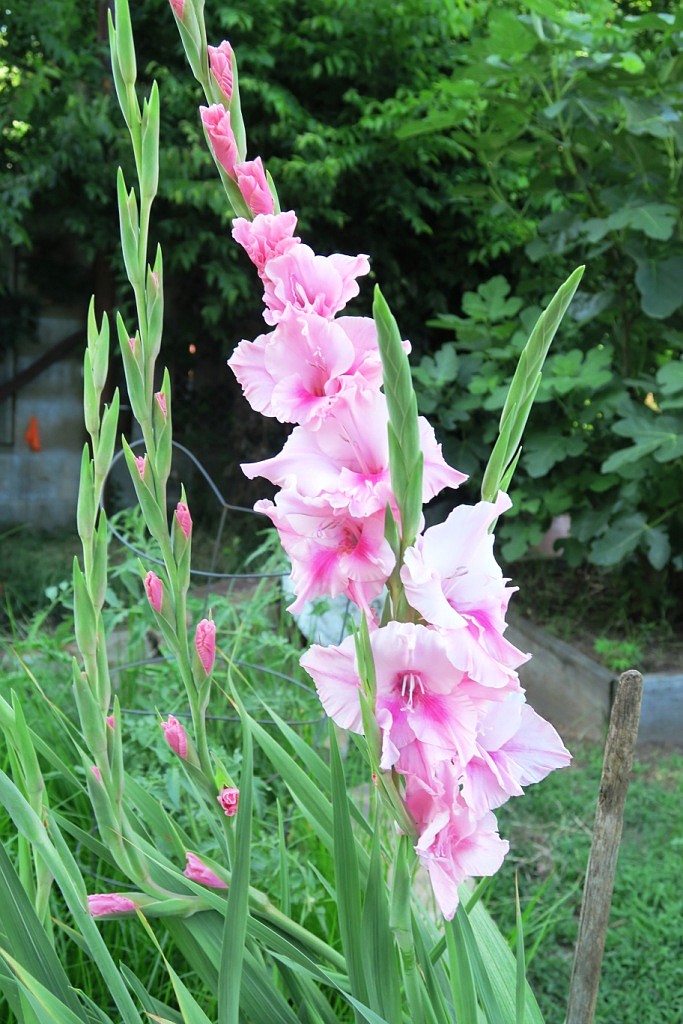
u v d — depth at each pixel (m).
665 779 3.56
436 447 0.83
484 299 5.31
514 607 4.97
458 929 0.97
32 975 0.91
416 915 1.19
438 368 5.22
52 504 7.57
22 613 4.83
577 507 4.71
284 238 0.80
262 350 0.84
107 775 0.95
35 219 7.01
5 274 7.20
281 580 3.36
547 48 4.27
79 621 0.91
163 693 2.45
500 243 6.48
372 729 0.76
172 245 6.52
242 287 6.35
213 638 0.94
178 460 7.32
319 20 5.75
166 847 1.71
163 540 0.93
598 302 4.75
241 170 0.82
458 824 0.80
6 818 2.01
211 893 1.01
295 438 0.81
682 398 4.15
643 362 5.00
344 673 0.79
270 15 5.87
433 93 5.46
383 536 0.77
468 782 0.79
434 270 7.18
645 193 4.36
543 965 2.44
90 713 0.92
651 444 4.09
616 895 2.76
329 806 1.16
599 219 4.32
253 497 7.09
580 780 3.45
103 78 6.12
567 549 4.73
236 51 5.79
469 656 0.75
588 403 4.62
